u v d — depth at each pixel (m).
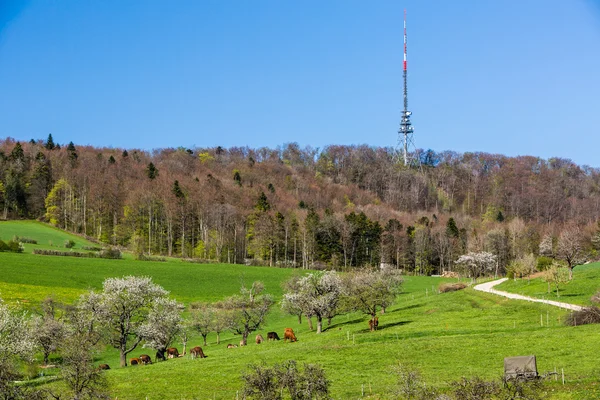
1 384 49.78
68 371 51.25
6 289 112.88
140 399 54.84
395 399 46.12
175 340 89.62
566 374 51.50
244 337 92.69
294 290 105.31
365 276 109.56
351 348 70.00
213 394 55.38
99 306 80.25
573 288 98.12
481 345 65.75
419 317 92.94
